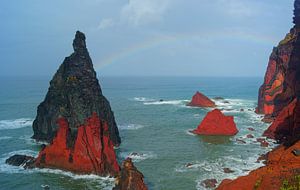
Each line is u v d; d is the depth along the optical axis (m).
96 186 58.31
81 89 76.31
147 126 112.94
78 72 78.94
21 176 63.44
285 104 112.00
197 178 60.50
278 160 55.88
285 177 43.53
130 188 48.56
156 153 78.06
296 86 99.94
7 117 133.25
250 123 115.56
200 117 132.00
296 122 68.88
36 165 67.94
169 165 68.62
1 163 71.00
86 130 65.75
